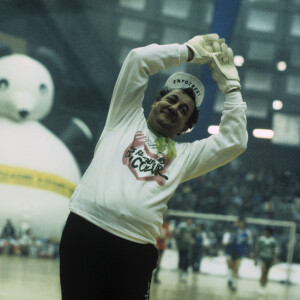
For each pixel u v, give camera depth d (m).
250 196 22.17
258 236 15.09
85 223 1.88
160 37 21.78
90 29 21.14
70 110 20.55
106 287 1.88
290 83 23.06
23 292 6.77
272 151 24.42
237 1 10.15
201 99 2.21
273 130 24.08
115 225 1.86
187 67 21.42
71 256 1.89
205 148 2.11
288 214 21.56
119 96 2.06
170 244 14.55
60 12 20.27
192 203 21.53
